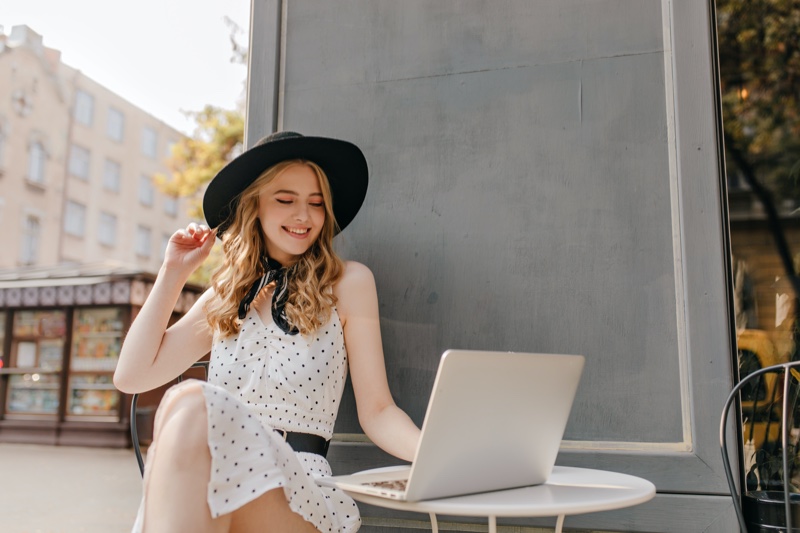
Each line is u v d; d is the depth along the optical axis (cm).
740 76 321
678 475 171
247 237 180
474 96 205
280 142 174
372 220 208
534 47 202
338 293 178
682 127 184
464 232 200
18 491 592
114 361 1081
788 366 143
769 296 272
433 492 113
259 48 223
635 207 188
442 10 212
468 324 195
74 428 1033
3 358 1128
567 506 105
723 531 165
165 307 177
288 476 129
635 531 172
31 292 1122
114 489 607
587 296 188
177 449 116
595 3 199
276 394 161
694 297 177
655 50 192
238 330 172
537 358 124
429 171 206
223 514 116
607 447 179
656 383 179
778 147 304
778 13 315
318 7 223
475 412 116
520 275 193
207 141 823
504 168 200
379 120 212
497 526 183
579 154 194
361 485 122
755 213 295
